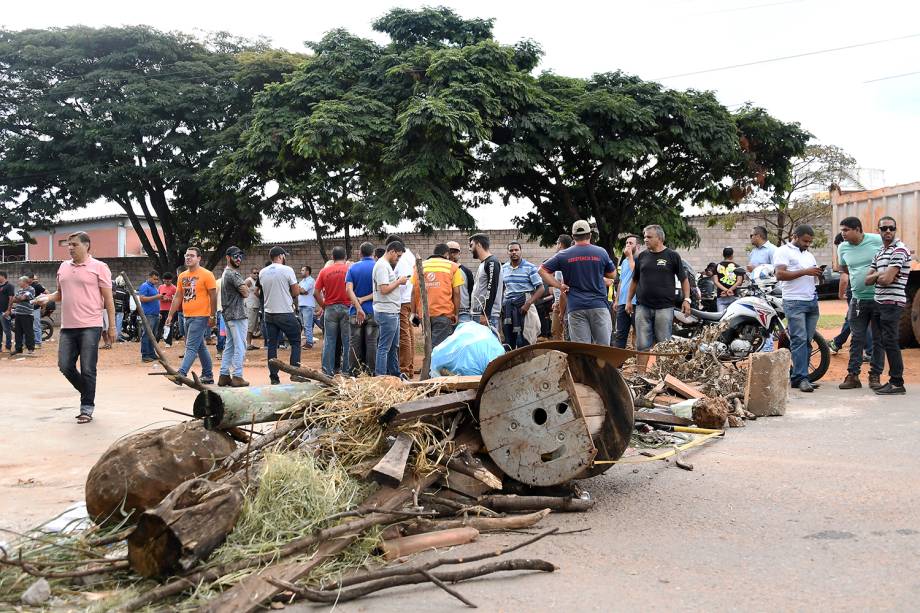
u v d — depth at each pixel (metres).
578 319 8.95
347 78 19.27
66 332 7.99
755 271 10.81
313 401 4.55
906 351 13.66
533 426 4.51
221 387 4.27
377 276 10.02
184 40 30.27
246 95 28.89
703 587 3.33
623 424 4.92
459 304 10.95
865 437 6.52
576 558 3.76
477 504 4.38
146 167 27.78
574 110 18.81
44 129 28.14
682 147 20.78
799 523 4.23
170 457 3.90
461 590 3.38
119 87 28.78
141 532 3.29
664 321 9.52
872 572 3.45
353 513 3.70
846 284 10.75
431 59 17.59
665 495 4.91
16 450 6.57
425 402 4.35
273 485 3.74
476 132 16.52
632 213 23.17
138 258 32.78
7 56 28.89
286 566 3.34
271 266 11.04
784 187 22.61
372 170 19.84
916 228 13.26
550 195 22.81
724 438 6.73
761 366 7.80
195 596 3.15
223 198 27.16
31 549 3.65
